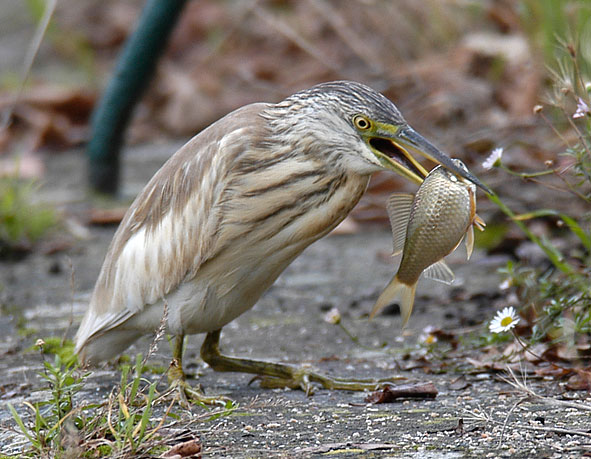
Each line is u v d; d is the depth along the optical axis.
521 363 8.18
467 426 6.63
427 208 7.02
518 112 16.22
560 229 12.13
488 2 19.84
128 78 15.98
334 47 22.19
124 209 15.76
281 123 7.95
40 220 14.63
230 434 6.72
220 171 7.90
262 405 7.36
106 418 6.43
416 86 18.59
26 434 6.13
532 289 8.88
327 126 7.85
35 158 19.45
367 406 7.43
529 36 16.56
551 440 6.24
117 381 8.58
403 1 20.39
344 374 8.59
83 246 14.49
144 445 6.01
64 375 6.53
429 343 8.77
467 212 6.96
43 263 13.63
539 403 7.14
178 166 8.30
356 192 8.09
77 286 12.38
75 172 18.89
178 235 8.08
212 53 22.84
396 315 10.66
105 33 27.52
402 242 7.55
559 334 8.35
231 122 8.16
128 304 8.31
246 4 24.50
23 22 30.30
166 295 8.15
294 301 11.55
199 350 9.77
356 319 10.62
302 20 23.50
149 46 15.49
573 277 8.77
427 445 6.30
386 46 20.69
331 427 6.82
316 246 14.34
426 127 16.81
